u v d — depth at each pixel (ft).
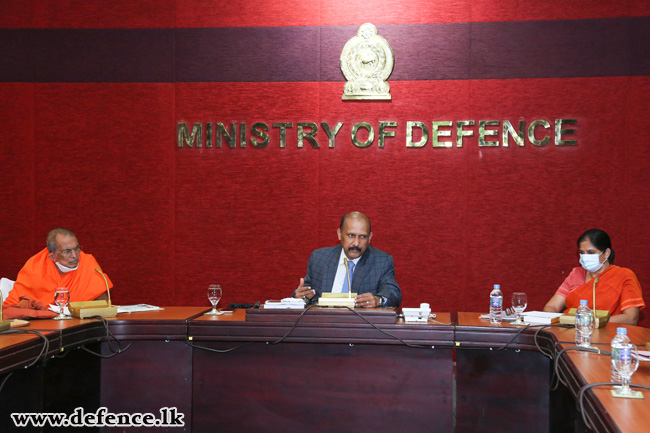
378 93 15.94
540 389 9.69
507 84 15.72
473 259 15.84
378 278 11.60
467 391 9.90
